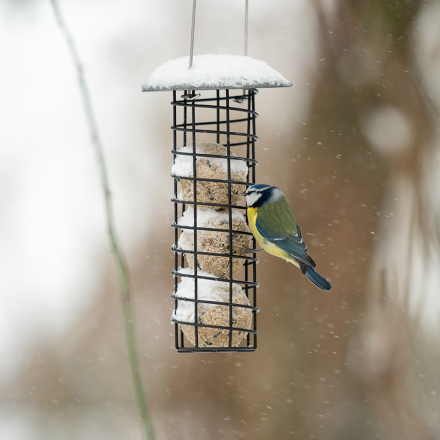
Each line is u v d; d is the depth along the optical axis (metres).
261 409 13.30
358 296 13.04
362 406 12.95
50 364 13.66
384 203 13.10
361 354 13.02
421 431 12.55
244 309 8.17
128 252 13.59
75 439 13.29
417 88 13.01
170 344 13.55
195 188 8.09
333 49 13.48
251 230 8.89
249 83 7.10
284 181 13.30
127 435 13.09
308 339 13.22
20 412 13.47
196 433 13.25
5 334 13.82
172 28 14.48
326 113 13.41
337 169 13.23
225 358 13.68
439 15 13.04
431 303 12.51
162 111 14.15
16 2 13.73
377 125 13.13
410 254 12.55
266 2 14.07
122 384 13.59
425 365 12.76
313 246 13.15
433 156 12.88
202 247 8.12
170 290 13.49
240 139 13.54
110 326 13.71
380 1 13.22
